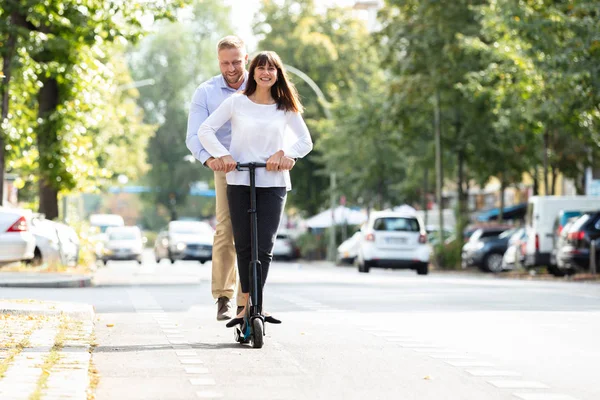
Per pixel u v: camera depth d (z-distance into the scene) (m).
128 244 72.50
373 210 82.81
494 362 12.17
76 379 9.77
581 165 64.19
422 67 58.38
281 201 12.88
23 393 8.89
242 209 12.81
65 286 28.47
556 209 47.94
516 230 58.41
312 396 9.69
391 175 76.94
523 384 10.56
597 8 37.97
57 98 40.72
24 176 43.06
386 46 58.28
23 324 14.84
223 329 15.37
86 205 194.25
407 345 13.66
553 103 40.00
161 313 18.45
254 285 12.74
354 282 32.97
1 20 36.59
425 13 56.78
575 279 39.25
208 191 149.88
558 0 39.66
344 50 93.06
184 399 9.41
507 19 38.47
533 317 18.05
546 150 53.84
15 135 37.22
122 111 44.03
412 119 60.56
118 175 89.88
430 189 79.62
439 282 33.16
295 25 93.69
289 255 91.44
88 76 39.94
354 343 13.80
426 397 9.72
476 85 48.81
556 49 38.16
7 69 36.72
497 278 44.34
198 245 69.25
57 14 37.94
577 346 13.87
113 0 38.38
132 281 31.97
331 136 76.56
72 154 41.28
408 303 21.42
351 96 79.19
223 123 12.87
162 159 143.38
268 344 13.49
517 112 50.44
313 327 15.97
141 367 11.27
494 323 16.89
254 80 12.83
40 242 36.09
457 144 61.09
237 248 12.96
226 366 11.44
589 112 40.53
